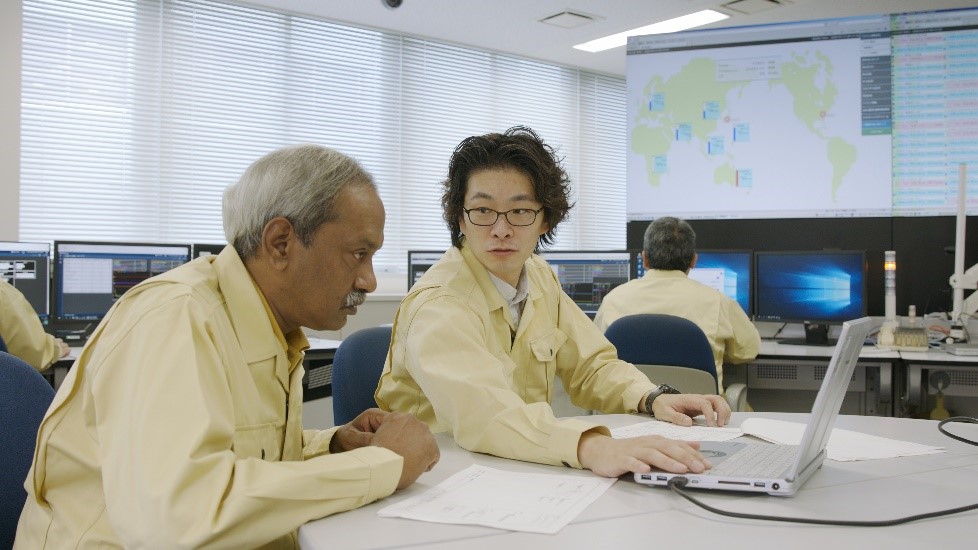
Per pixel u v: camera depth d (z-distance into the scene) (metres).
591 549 0.80
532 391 1.63
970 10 3.99
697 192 4.47
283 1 4.86
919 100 4.08
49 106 4.31
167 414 0.85
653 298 3.04
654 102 4.53
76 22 4.38
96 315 3.57
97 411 0.89
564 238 6.48
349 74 5.31
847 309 3.50
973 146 4.01
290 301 1.05
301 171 0.99
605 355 1.72
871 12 4.85
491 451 1.20
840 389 1.07
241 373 1.01
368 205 1.01
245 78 4.93
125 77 4.53
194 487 0.81
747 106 4.36
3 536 1.04
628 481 1.06
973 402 3.37
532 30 5.43
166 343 0.89
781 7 4.90
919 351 3.26
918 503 0.96
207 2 4.78
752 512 0.92
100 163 4.47
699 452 1.10
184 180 4.74
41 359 2.98
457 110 5.83
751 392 3.64
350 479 0.92
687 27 5.39
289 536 1.05
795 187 4.29
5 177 4.10
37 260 3.52
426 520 0.90
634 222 4.59
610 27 5.35
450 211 1.56
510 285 1.56
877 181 4.15
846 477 1.09
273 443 1.08
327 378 3.40
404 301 1.49
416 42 5.61
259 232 1.01
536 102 6.30
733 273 3.73
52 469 0.94
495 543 0.82
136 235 4.59
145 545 0.79
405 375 1.50
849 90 4.18
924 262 4.08
